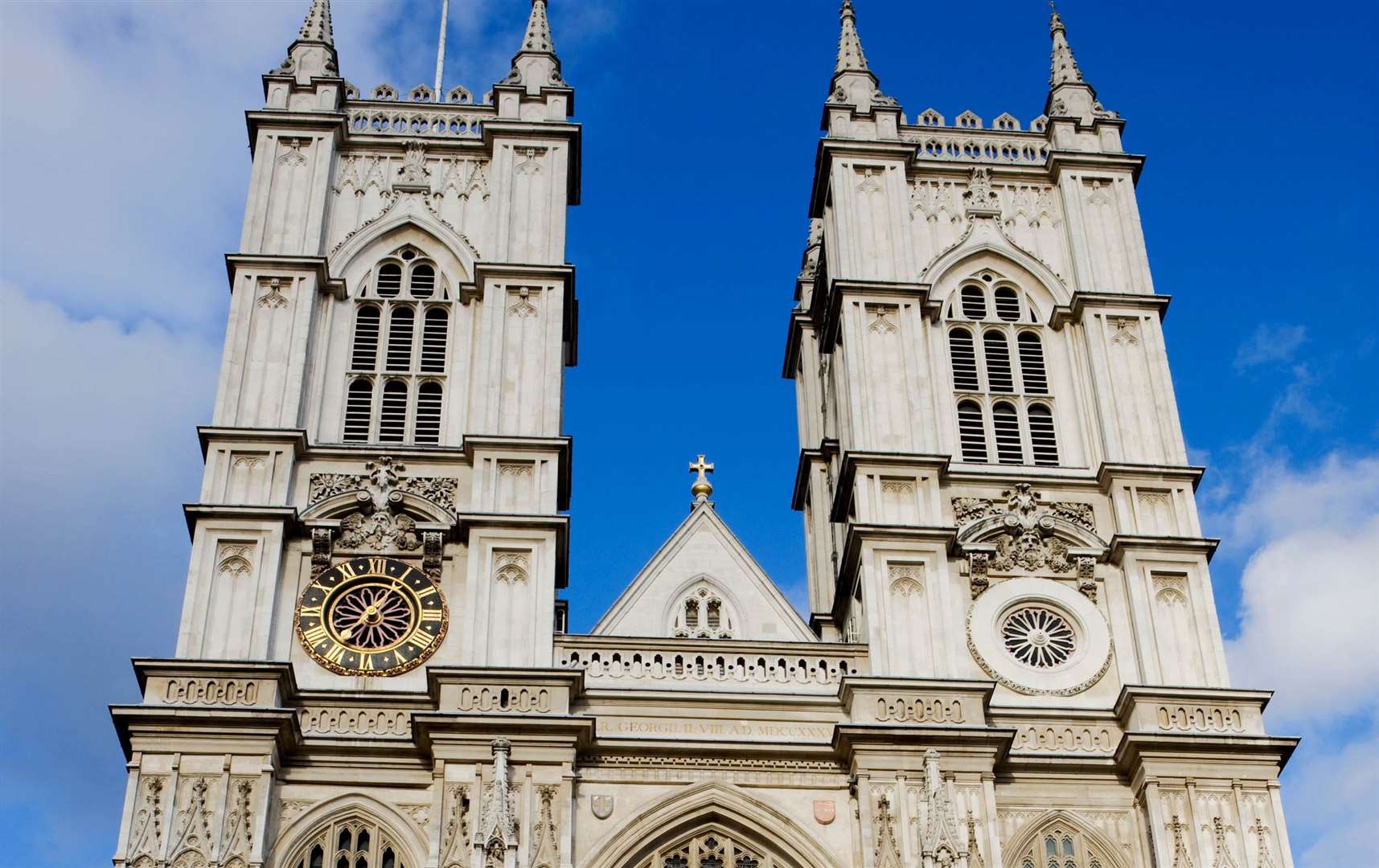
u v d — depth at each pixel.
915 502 64.19
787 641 62.12
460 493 63.84
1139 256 71.06
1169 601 62.56
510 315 67.75
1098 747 59.44
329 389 66.50
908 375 67.19
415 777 57.28
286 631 60.56
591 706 59.22
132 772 55.72
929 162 73.06
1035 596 62.88
